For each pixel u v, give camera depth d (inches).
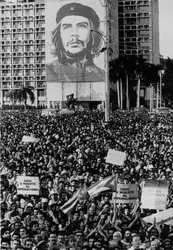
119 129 3002.0
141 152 1847.9
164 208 882.8
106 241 810.2
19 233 816.9
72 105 7495.1
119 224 872.3
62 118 4532.5
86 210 980.6
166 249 754.8
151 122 3846.0
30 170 1358.3
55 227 839.1
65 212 962.7
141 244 762.2
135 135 2581.2
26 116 5059.1
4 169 1451.8
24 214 925.8
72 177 1277.1
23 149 1951.3
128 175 1283.2
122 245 787.4
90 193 1019.3
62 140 2278.5
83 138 2338.8
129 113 5969.5
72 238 779.4
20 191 1016.9
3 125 3422.7
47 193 1100.5
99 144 2063.2
